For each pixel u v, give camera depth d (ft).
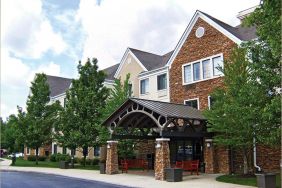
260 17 44.73
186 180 64.85
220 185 56.34
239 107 56.18
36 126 118.32
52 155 146.10
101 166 82.53
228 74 65.16
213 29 88.79
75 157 131.75
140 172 84.74
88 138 99.91
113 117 80.79
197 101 90.68
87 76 107.04
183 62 96.37
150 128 89.35
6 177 78.23
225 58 84.53
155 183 60.34
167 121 68.64
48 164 122.31
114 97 101.76
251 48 50.39
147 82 111.86
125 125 85.10
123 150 97.96
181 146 93.25
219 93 66.18
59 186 60.03
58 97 161.68
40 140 118.73
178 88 96.78
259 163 75.10
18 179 73.26
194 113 75.97
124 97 100.94
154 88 107.45
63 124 102.63
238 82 61.82
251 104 54.13
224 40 85.46
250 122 56.44
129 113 76.23
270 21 41.39
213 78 87.04
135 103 74.59
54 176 79.87
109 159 81.15
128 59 121.49
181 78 96.27
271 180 50.67
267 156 73.97
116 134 81.87
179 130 73.77
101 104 104.27
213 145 79.30
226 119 61.16
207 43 89.97
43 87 123.95
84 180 69.05
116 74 124.67
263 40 47.85
